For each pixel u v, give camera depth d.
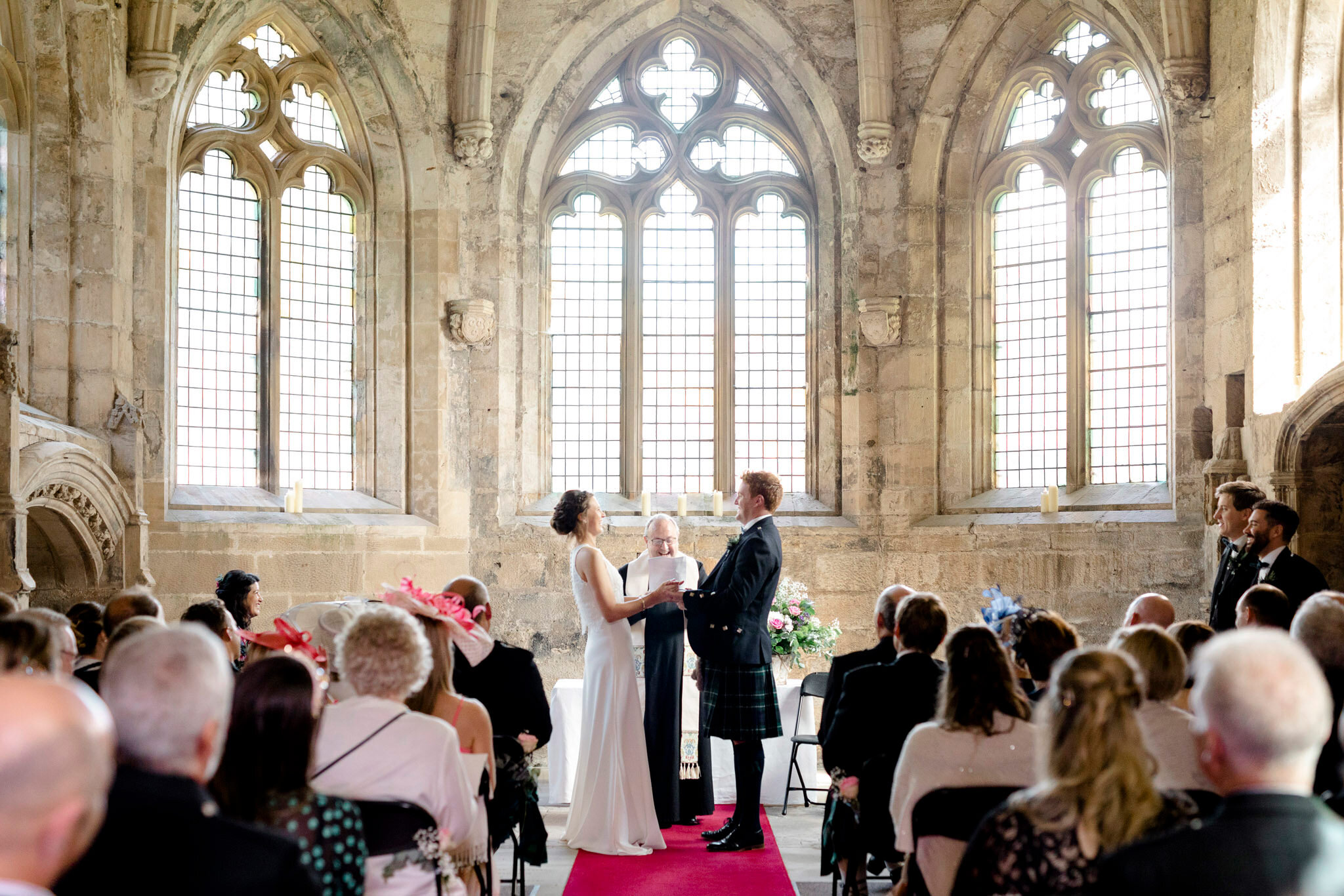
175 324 13.14
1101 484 14.06
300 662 3.64
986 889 3.18
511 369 14.91
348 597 13.59
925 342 14.60
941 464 14.70
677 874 7.89
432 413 14.39
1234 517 8.21
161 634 2.97
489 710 6.70
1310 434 10.40
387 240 14.62
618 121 15.77
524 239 15.22
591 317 15.65
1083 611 13.38
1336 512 10.59
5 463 9.34
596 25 15.02
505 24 14.81
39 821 2.04
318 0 13.97
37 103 11.49
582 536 8.84
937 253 14.82
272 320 14.12
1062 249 14.44
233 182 13.98
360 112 14.48
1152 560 12.91
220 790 3.48
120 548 11.56
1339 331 10.80
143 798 2.81
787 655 10.67
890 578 14.46
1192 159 12.68
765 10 14.98
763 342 15.69
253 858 2.85
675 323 15.72
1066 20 14.37
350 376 14.71
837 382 15.18
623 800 8.53
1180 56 12.34
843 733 5.66
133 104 12.38
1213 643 2.80
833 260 15.28
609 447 15.53
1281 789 2.63
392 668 4.30
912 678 5.62
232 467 13.81
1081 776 3.14
